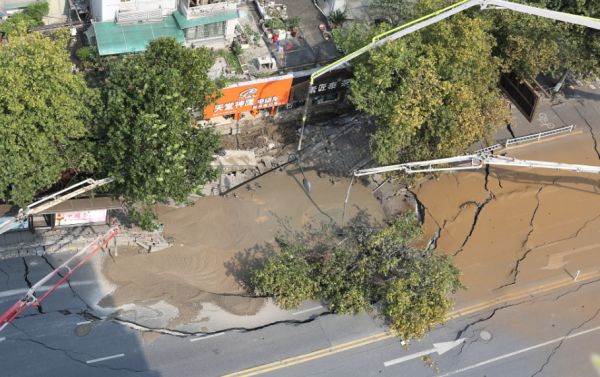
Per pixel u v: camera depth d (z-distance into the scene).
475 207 49.22
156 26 50.91
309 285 40.81
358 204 48.03
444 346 40.94
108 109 38.28
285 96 50.47
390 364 39.62
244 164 48.94
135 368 37.06
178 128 38.19
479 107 45.69
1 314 37.97
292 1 59.59
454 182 50.50
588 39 51.81
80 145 38.62
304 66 54.38
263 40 55.84
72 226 42.12
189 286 41.22
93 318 38.78
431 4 46.75
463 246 46.66
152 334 38.66
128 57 41.81
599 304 44.44
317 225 46.22
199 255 42.69
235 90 47.78
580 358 41.50
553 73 53.62
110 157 38.22
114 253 41.72
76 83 37.78
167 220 43.88
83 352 37.28
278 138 51.88
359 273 41.09
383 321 41.41
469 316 42.75
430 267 41.28
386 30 45.81
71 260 40.88
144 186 37.81
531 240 47.59
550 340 42.16
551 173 52.03
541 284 45.06
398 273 41.28
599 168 41.00
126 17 49.97
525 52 48.22
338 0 57.28
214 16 51.69
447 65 44.81
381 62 43.28
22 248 40.91
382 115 44.81
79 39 52.31
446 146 43.53
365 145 51.69
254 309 40.81
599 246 47.84
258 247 44.16
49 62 36.66
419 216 48.22
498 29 49.41
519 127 54.91
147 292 40.41
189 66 40.53
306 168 49.78
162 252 42.28
